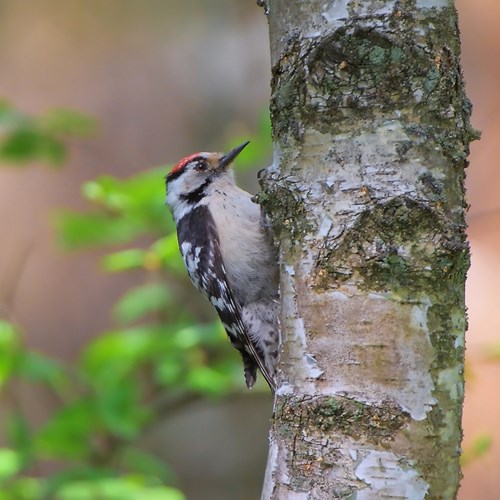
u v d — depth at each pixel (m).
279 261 6.25
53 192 18.95
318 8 5.89
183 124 16.78
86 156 18.12
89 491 9.77
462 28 16.89
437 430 5.66
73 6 19.70
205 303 12.77
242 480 14.68
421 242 5.71
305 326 5.93
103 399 10.81
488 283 15.34
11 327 11.26
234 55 16.16
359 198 5.80
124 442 11.29
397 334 5.68
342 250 5.82
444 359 5.71
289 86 6.02
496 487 15.01
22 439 10.65
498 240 15.69
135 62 17.88
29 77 20.00
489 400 15.25
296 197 6.03
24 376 11.01
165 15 17.67
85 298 18.55
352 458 5.64
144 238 17.69
